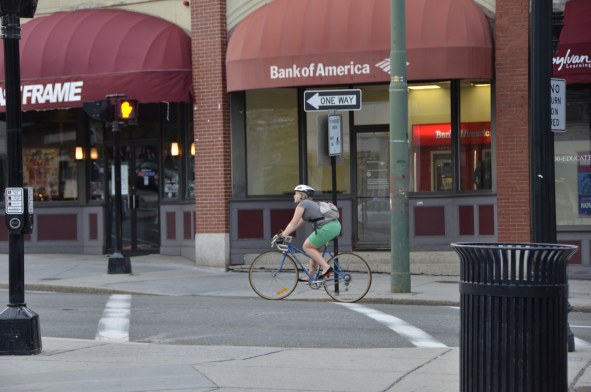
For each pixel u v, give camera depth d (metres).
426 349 21.92
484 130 40.56
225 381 17.70
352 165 42.53
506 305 12.64
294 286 33.00
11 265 21.06
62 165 49.41
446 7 38.69
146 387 17.08
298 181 43.22
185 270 42.44
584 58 36.03
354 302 32.28
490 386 12.73
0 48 43.88
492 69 39.09
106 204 48.28
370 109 42.44
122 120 39.22
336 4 39.81
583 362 19.77
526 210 38.84
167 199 47.06
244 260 42.84
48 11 47.00
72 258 46.59
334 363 19.81
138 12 45.28
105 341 23.67
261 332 25.20
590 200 39.22
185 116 46.25
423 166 41.44
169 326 26.38
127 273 40.50
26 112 49.53
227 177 43.03
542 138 20.78
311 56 39.28
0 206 48.94
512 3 38.72
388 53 38.50
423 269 40.59
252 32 40.81
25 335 21.00
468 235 40.16
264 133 43.41
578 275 39.03
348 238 42.16
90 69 42.31
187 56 43.12
